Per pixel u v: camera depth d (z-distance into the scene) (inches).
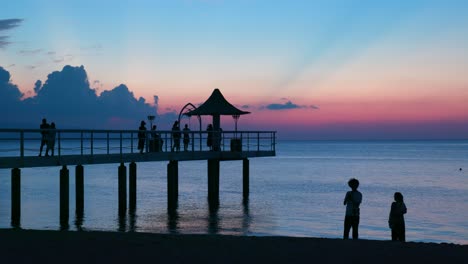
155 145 1234.0
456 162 4087.1
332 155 5895.7
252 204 1332.4
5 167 874.8
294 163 4025.6
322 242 498.9
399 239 553.6
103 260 413.7
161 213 1128.8
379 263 416.2
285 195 1595.7
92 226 935.0
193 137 1273.4
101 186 1797.5
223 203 1334.9
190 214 1122.7
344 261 420.8
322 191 1756.9
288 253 447.2
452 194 1750.7
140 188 1736.0
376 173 2815.0
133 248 459.2
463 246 483.5
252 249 462.0
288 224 1026.7
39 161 928.9
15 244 466.9
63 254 431.5
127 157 1103.6
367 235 943.0
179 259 420.8
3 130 868.6
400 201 557.6
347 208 569.6
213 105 1400.1
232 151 1387.8
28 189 1614.2
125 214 1091.9
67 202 973.8
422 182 2245.3
